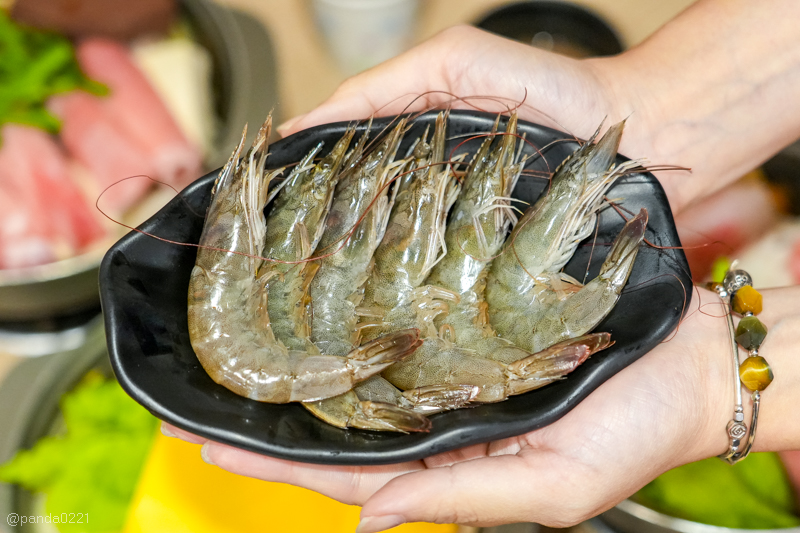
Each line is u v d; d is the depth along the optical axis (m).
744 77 0.56
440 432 0.43
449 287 0.50
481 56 0.54
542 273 0.50
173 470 0.56
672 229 0.48
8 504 0.58
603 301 0.47
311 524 0.56
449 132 0.50
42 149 0.66
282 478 0.48
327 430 0.44
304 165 0.49
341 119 0.54
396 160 0.51
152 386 0.43
